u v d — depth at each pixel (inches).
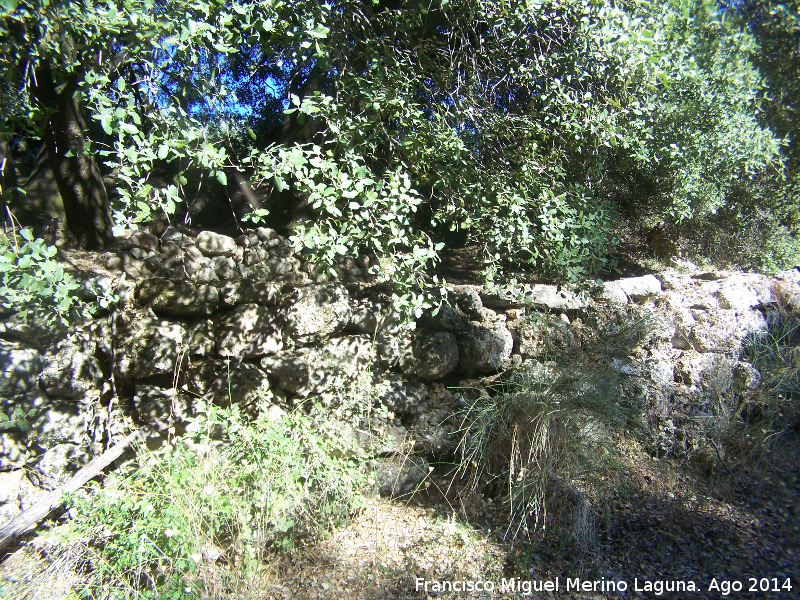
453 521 148.7
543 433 149.3
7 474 136.1
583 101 171.6
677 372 199.2
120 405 148.9
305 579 128.8
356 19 167.5
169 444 145.2
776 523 166.7
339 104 146.3
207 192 229.9
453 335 178.9
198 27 115.0
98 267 165.6
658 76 162.7
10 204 209.8
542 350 183.0
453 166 163.9
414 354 173.8
